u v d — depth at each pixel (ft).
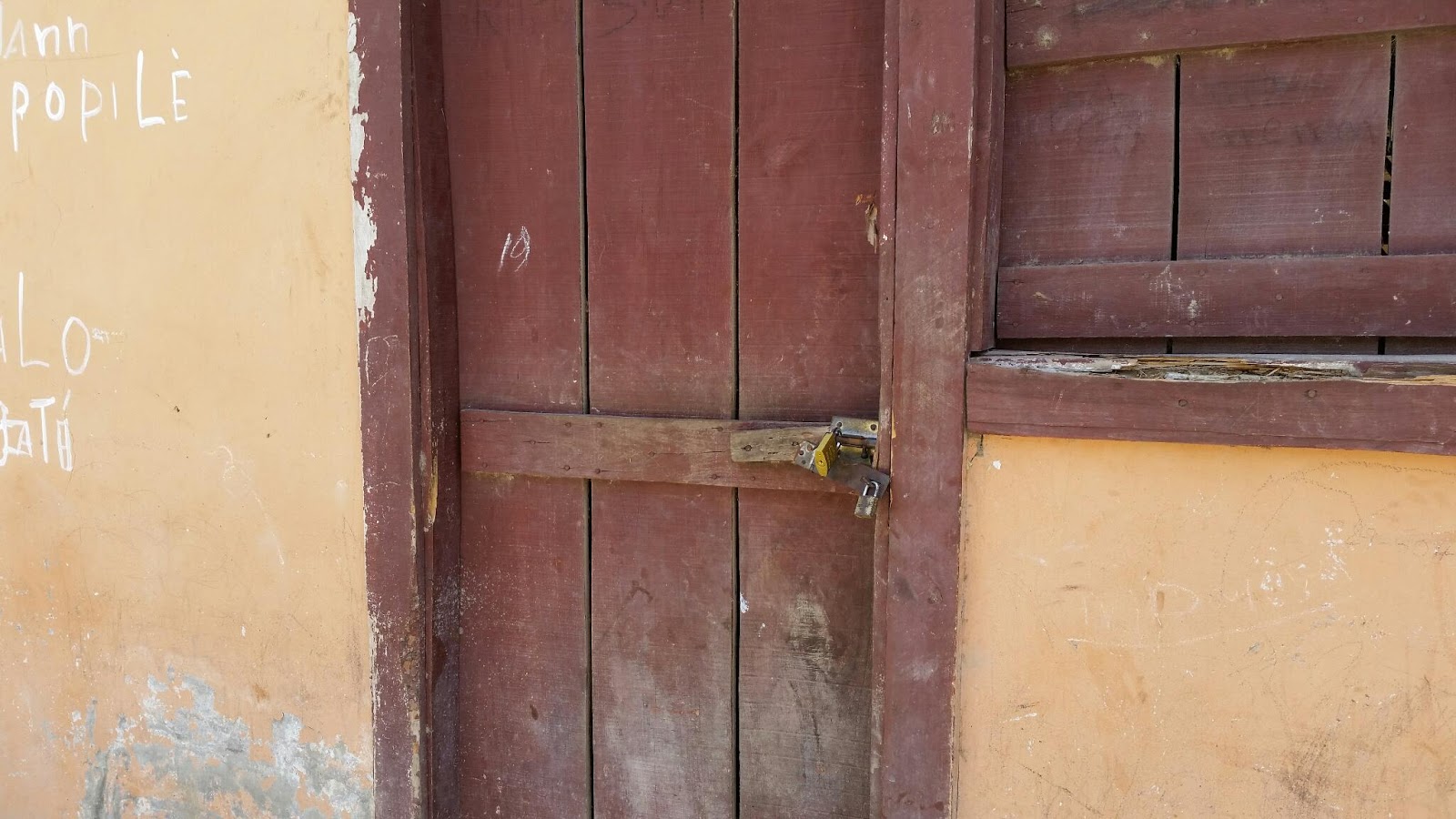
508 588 6.17
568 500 5.99
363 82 5.56
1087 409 4.46
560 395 5.96
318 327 5.86
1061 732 4.77
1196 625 4.51
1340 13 4.42
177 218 6.11
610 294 5.81
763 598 5.69
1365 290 4.51
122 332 6.37
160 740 6.67
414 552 5.80
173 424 6.32
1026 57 4.88
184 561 6.42
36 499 6.79
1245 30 4.55
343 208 5.70
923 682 4.90
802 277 5.45
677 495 5.78
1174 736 4.61
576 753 6.18
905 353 4.76
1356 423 4.10
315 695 6.17
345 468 5.90
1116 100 4.84
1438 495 4.12
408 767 5.97
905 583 4.88
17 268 6.57
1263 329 4.67
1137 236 4.88
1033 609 4.74
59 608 6.83
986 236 4.79
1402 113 4.46
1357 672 4.32
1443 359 4.07
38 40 6.31
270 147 5.82
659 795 6.05
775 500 5.59
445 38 5.88
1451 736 4.21
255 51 5.78
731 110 5.48
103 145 6.24
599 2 5.64
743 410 5.63
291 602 6.16
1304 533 4.32
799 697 5.69
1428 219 4.48
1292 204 4.66
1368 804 4.38
